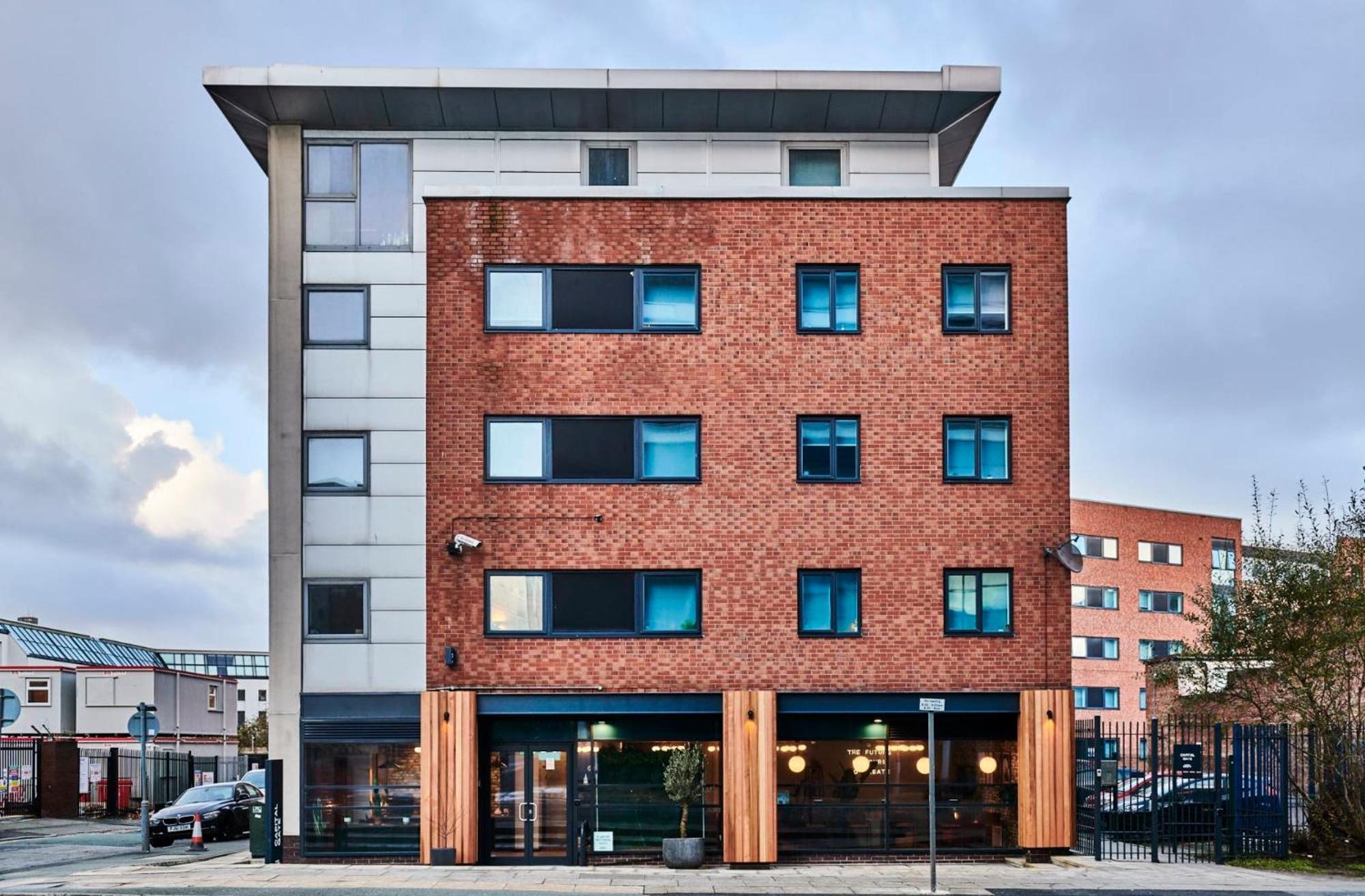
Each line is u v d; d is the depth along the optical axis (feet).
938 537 85.20
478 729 83.51
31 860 88.63
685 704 83.71
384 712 84.02
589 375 85.66
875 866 81.20
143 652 296.92
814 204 86.69
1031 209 86.89
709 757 84.38
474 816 81.76
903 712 83.92
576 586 84.69
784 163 91.35
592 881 73.26
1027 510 85.51
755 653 84.07
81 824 129.80
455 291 85.87
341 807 83.46
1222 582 250.16
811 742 84.33
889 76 88.33
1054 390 86.17
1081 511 235.81
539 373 85.56
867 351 86.12
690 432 85.87
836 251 86.48
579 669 83.87
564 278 86.22
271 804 82.23
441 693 82.28
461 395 85.40
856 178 91.35
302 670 84.53
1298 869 75.66
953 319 86.58
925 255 86.63
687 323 86.17
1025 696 83.35
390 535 85.46
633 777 84.12
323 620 84.99
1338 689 80.59
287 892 68.08
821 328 86.33
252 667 511.40
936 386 85.97
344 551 85.30
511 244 86.17
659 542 84.89
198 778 172.04
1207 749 94.43
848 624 84.69
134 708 200.85
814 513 85.20
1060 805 82.48
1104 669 233.55
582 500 85.10
